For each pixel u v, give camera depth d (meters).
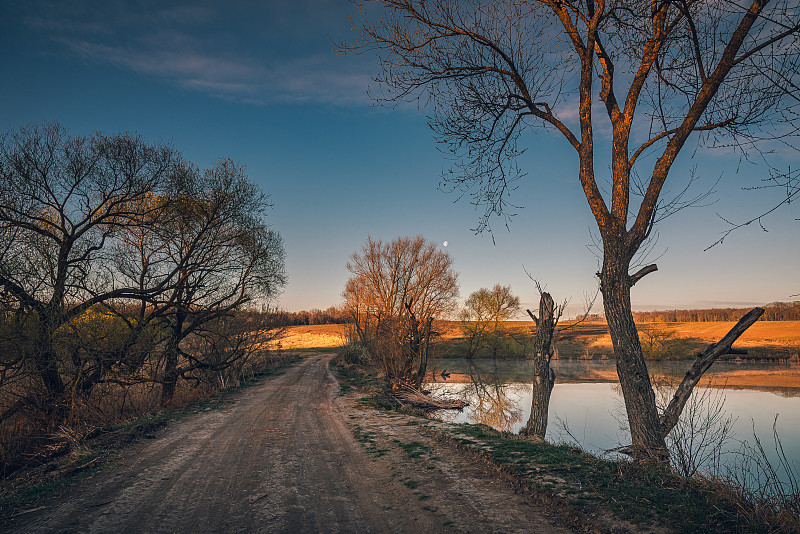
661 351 45.81
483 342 54.69
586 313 9.20
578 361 50.56
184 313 18.05
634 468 5.87
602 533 4.28
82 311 13.38
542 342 10.19
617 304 6.77
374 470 7.42
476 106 8.23
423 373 24.50
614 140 7.10
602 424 16.28
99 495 6.38
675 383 12.38
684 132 6.32
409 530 4.82
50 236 12.96
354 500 5.94
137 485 6.84
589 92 7.11
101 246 14.44
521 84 7.87
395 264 35.38
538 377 10.05
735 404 21.42
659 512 4.50
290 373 30.59
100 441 9.84
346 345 44.03
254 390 21.03
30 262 12.10
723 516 4.29
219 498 6.16
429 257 35.53
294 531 4.93
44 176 13.19
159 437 10.64
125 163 14.79
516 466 6.68
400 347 23.89
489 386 30.09
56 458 9.33
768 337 56.53
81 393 12.84
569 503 5.01
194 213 17.38
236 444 9.79
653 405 6.50
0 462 9.45
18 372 11.32
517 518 4.95
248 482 6.92
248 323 22.64
